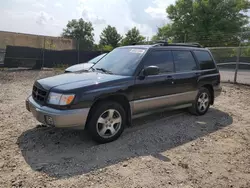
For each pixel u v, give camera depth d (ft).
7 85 32.96
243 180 10.39
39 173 10.19
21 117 17.72
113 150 12.64
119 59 16.22
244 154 12.90
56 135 14.34
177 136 15.01
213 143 14.24
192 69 18.54
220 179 10.38
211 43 105.29
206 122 18.11
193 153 12.79
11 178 9.76
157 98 15.67
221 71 55.72
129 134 14.89
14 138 13.76
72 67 28.07
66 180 9.76
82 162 11.24
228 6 107.14
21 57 59.52
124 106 14.49
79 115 12.09
